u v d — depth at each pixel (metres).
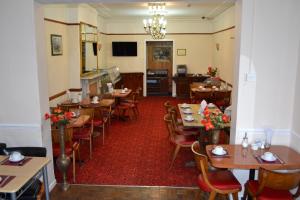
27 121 3.46
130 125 6.78
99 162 4.59
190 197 3.52
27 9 3.23
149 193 3.62
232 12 7.16
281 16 3.17
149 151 5.08
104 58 10.22
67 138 3.82
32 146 3.49
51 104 5.74
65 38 6.57
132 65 10.73
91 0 3.38
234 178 3.02
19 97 3.41
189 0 3.42
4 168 2.66
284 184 2.46
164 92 11.03
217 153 3.01
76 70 6.81
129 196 3.54
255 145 3.17
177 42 10.53
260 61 3.25
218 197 3.53
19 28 3.27
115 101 7.29
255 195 2.69
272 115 3.36
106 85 8.08
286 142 3.40
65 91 6.59
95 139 5.74
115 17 9.92
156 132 6.21
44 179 2.90
